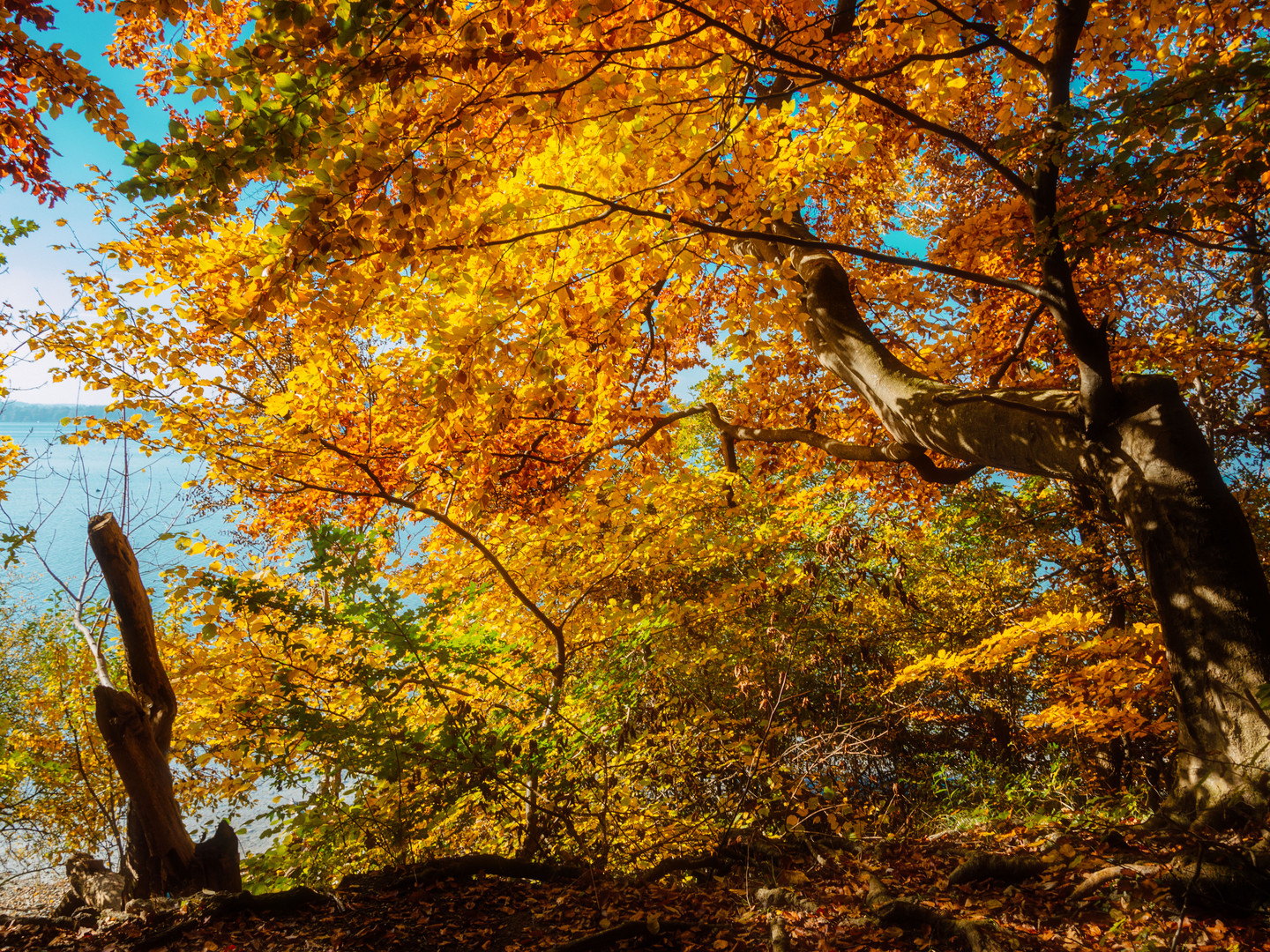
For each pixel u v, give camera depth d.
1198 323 9.20
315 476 6.62
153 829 4.66
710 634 6.55
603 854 4.24
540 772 4.44
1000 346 8.80
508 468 8.33
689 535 6.34
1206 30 5.42
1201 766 3.82
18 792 8.72
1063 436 4.53
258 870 4.69
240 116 2.97
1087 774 8.39
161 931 3.46
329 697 4.38
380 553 6.00
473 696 4.72
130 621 4.93
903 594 6.88
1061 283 4.12
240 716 4.14
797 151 4.66
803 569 6.79
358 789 4.39
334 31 2.78
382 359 6.24
